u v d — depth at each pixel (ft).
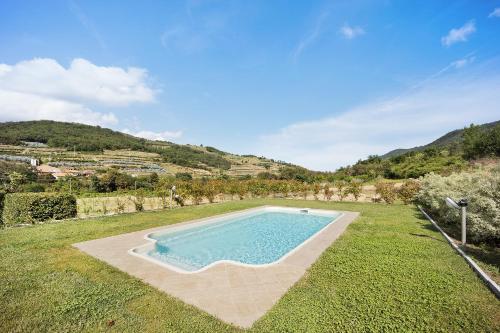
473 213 22.91
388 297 14.03
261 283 16.43
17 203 36.24
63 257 21.59
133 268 19.15
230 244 33.96
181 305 13.70
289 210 54.39
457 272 17.49
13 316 12.60
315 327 11.48
